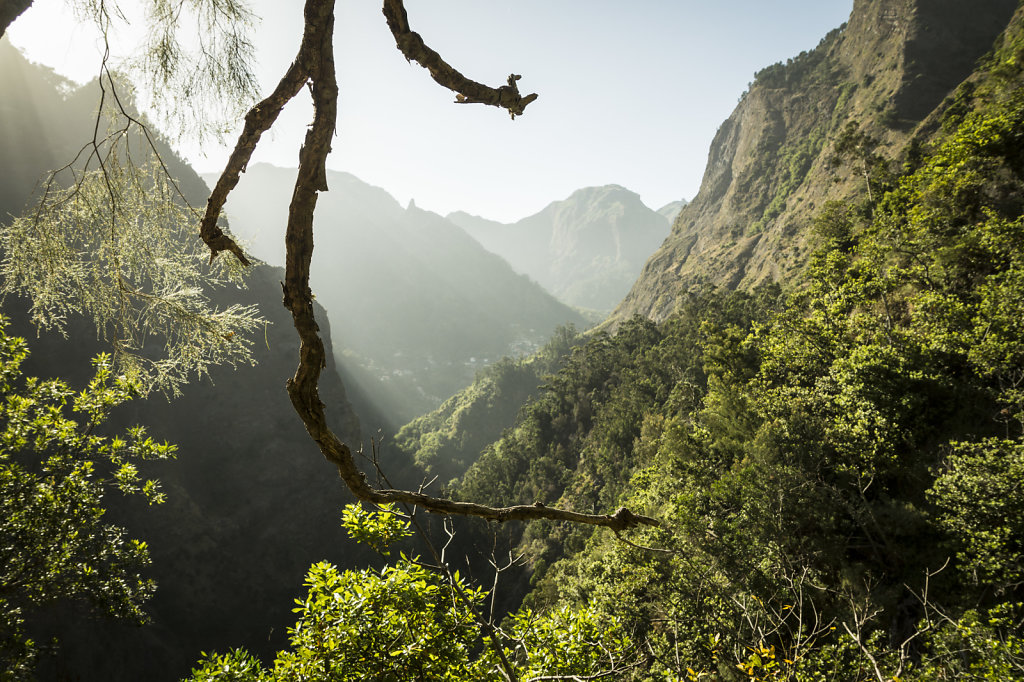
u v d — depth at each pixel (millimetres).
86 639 37281
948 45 85375
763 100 133875
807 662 7535
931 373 15031
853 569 12852
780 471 14055
